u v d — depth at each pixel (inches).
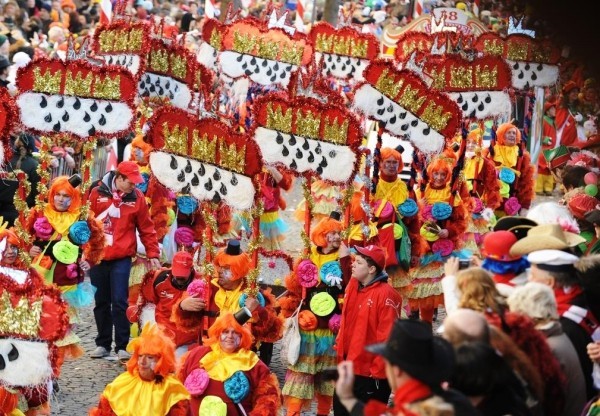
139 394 572.1
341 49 1197.1
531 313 481.1
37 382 581.0
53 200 762.2
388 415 397.1
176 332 705.0
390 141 960.3
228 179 690.2
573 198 724.0
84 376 769.6
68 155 1026.7
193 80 994.1
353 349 647.1
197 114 695.7
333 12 1433.3
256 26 1093.8
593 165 1082.1
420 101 821.2
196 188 695.1
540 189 1518.2
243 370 590.2
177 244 942.4
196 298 681.0
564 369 478.6
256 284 681.0
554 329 482.6
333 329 693.9
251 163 687.7
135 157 925.8
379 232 847.1
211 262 688.4
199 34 1582.2
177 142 695.1
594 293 515.8
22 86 746.8
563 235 531.8
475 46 1036.5
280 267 1016.9
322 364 699.4
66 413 692.1
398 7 1998.0
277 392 594.9
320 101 720.3
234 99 1121.4
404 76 821.2
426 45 1117.1
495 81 931.3
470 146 1107.3
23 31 1477.6
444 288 500.4
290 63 1090.7
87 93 749.9
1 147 661.3
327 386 700.7
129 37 944.9
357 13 1934.1
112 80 751.7
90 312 925.2
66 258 753.0
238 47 1095.6
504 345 440.5
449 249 895.1
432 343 393.4
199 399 590.2
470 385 418.0
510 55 1060.5
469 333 426.0
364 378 645.3
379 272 650.8
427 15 1314.0
